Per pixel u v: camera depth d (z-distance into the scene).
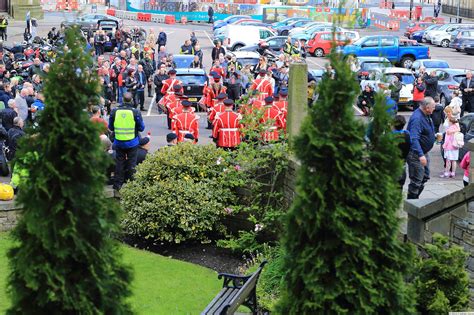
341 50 7.11
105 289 6.55
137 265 13.81
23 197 6.43
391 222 6.89
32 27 48.62
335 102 6.83
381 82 8.45
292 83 14.80
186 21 77.56
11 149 18.77
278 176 15.02
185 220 14.73
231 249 14.98
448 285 8.62
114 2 82.50
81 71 6.56
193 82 31.86
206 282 13.20
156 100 32.00
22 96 22.09
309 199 6.80
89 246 6.46
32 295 6.49
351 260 6.85
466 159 14.84
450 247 9.56
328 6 68.62
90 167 6.45
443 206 11.12
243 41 53.53
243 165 15.04
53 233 6.34
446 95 32.72
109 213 6.72
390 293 6.95
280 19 70.44
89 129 6.46
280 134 15.33
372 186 6.84
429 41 63.28
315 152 6.80
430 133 13.54
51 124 6.40
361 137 6.78
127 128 16.08
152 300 12.20
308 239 6.95
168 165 15.29
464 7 86.06
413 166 13.41
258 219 15.13
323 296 6.82
